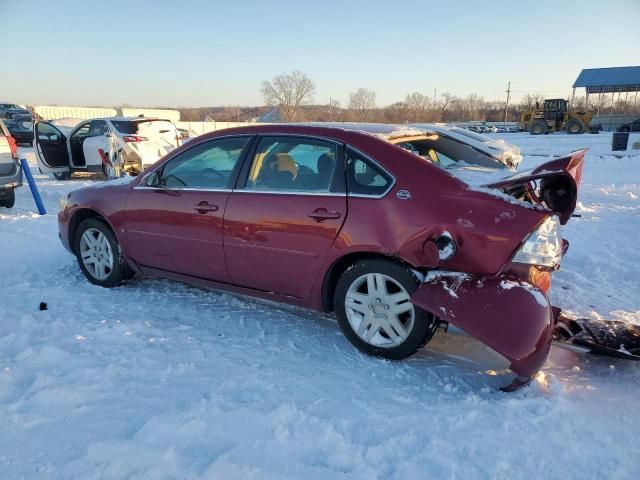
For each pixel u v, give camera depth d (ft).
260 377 10.75
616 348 11.01
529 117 140.77
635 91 190.29
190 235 14.07
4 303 15.01
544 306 9.88
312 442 8.54
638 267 18.20
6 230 24.93
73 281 17.33
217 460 8.01
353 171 11.75
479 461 8.04
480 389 10.28
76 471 7.86
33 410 9.43
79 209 16.81
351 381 10.65
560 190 11.93
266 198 12.69
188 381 10.55
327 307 12.43
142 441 8.48
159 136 45.65
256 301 15.51
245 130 13.73
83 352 11.78
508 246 10.07
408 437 8.63
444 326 10.85
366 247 11.21
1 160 29.32
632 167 51.42
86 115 132.26
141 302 15.30
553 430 8.71
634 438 8.50
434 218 10.59
